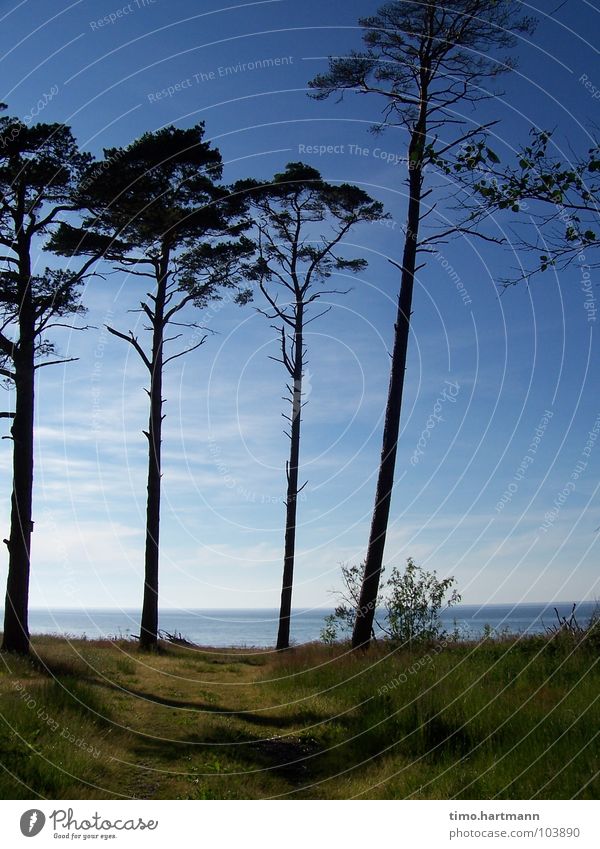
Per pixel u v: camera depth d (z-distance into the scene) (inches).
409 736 372.5
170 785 328.2
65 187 728.3
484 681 467.8
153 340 986.1
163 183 858.1
